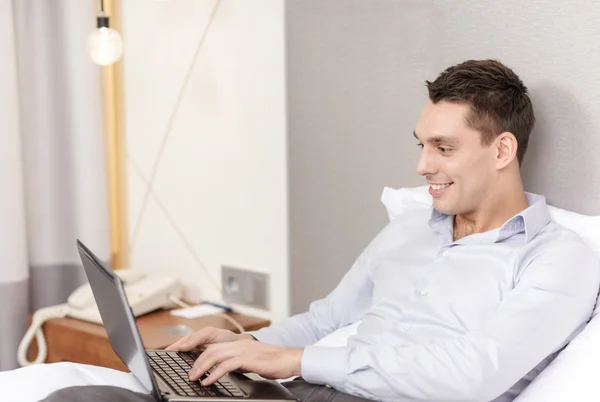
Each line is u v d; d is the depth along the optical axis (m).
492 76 1.59
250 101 2.43
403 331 1.65
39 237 2.72
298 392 1.59
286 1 2.25
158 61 2.70
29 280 2.70
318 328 1.90
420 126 1.63
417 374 1.41
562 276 1.49
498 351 1.39
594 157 1.70
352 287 1.89
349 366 1.46
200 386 1.45
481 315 1.56
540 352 1.43
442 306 1.61
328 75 2.18
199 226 2.65
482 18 1.85
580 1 1.68
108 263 2.80
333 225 2.22
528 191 1.82
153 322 2.40
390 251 1.82
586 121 1.70
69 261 2.78
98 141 2.74
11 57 2.50
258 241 2.46
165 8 2.64
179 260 2.73
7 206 2.53
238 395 1.41
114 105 2.86
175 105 2.67
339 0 2.12
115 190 2.91
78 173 2.73
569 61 1.71
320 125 2.22
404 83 2.02
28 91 2.66
